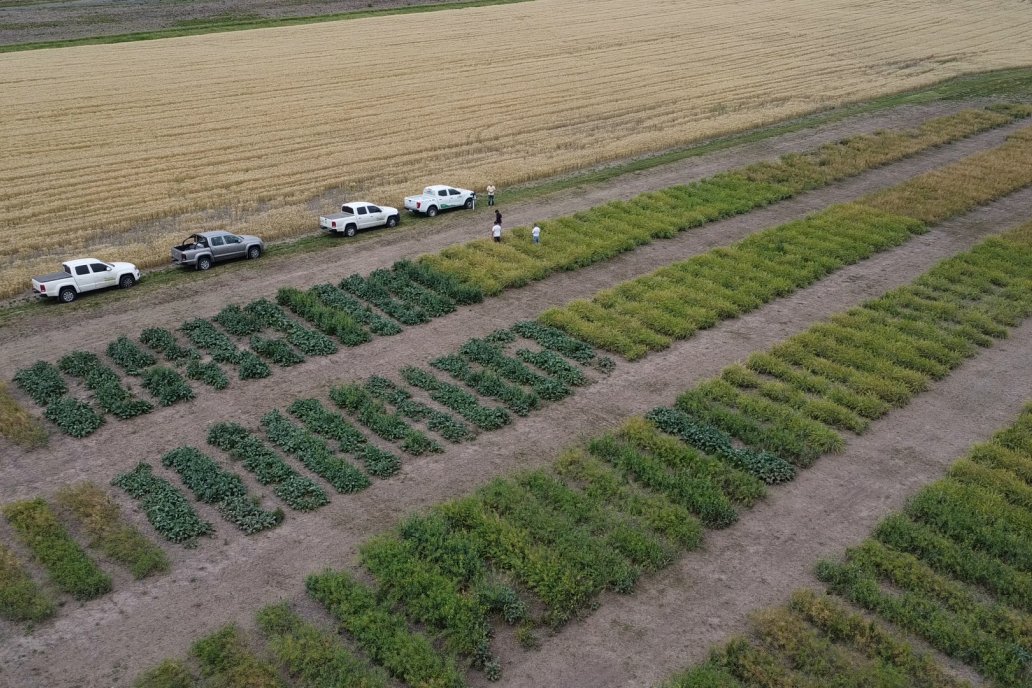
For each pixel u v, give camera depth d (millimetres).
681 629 20250
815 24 111188
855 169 56656
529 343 34719
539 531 22953
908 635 20234
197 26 104312
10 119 66562
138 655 19219
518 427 28734
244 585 21406
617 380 32031
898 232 46594
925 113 70062
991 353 34656
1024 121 67125
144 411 29016
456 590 21188
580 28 107375
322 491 24766
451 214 49812
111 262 41094
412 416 29125
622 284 39844
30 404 29422
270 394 30484
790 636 19719
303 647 19156
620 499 24688
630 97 76875
